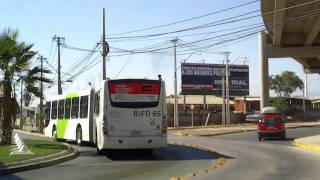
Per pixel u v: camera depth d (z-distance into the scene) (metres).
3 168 17.50
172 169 18.05
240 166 18.53
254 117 78.69
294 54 52.31
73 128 31.38
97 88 24.72
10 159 20.12
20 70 29.27
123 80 22.77
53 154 22.44
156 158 22.56
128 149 23.61
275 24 40.91
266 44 53.38
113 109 22.58
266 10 36.56
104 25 44.69
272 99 90.50
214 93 87.38
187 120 77.44
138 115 22.67
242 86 90.81
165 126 22.94
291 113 89.38
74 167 19.14
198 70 86.75
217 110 82.12
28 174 17.06
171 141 35.03
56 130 35.72
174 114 70.06
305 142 29.53
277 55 52.78
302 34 50.41
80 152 26.00
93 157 23.34
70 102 32.47
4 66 28.77
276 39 49.06
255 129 53.31
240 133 48.12
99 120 23.44
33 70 29.77
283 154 23.69
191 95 93.12
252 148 27.75
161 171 17.45
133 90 22.78
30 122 83.31
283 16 37.69
